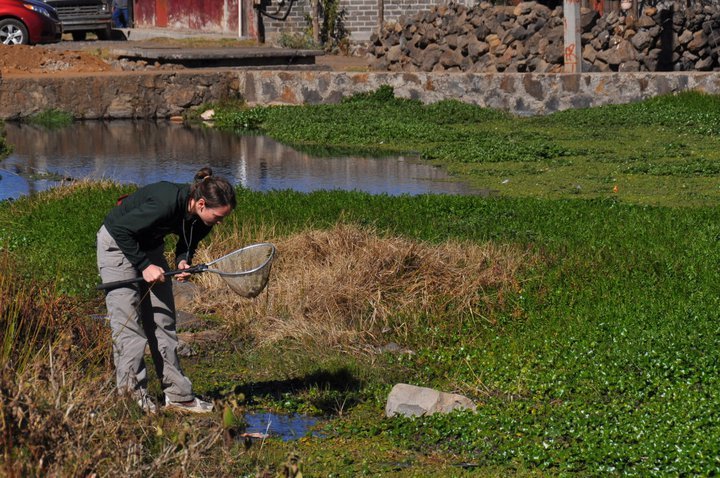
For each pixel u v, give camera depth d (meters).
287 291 9.47
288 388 7.66
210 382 7.75
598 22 27.52
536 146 19.58
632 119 22.77
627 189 15.30
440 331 8.80
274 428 6.86
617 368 7.56
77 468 4.96
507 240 11.20
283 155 20.44
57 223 12.01
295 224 11.60
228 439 5.75
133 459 5.25
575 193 15.05
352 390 7.64
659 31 26.95
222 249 10.54
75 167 18.83
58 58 29.73
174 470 5.40
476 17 28.53
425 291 9.46
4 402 5.10
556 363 7.81
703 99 23.89
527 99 25.64
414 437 6.64
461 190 15.62
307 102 27.91
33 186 16.25
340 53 38.44
